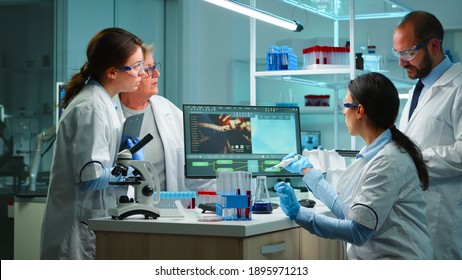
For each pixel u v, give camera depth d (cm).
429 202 283
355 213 210
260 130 297
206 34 643
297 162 264
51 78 511
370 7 410
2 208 481
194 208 255
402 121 314
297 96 608
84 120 247
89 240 256
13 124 486
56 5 513
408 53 289
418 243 215
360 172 225
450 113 284
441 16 547
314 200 288
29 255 404
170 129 309
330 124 594
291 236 239
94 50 260
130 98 298
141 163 234
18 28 489
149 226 219
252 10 341
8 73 482
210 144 288
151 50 292
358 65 366
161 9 627
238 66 641
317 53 369
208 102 641
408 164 215
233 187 229
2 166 479
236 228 205
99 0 550
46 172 506
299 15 598
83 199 255
